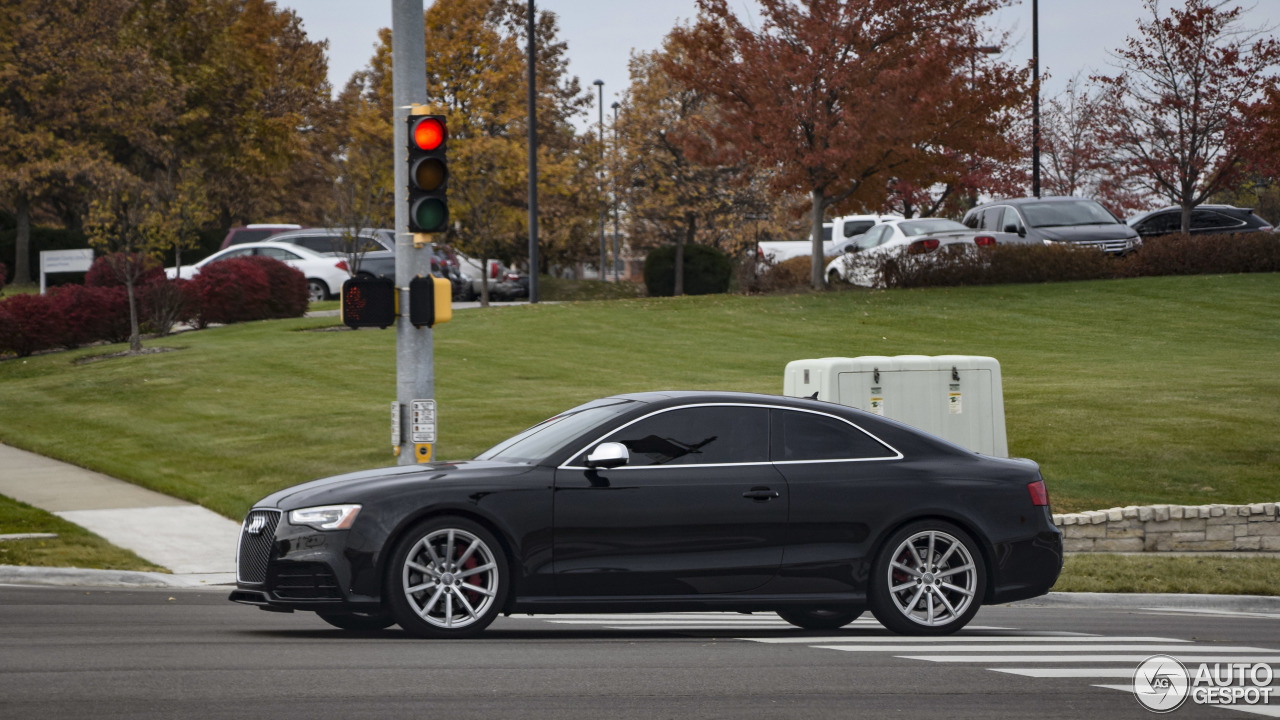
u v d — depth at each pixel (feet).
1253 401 72.84
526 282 169.37
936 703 24.99
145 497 61.05
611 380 86.12
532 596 31.71
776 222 230.27
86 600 41.88
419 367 48.83
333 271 147.43
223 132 243.40
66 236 213.46
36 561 48.21
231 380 89.71
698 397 33.60
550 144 244.42
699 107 214.28
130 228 131.85
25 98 204.64
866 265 125.90
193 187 182.39
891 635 34.45
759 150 128.67
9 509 57.16
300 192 275.80
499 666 28.07
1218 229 147.54
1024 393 77.05
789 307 116.37
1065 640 34.14
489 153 191.42
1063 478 60.95
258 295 124.16
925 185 134.82
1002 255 122.31
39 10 207.72
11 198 205.16
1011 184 181.68
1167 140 148.46
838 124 124.77
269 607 31.24
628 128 217.56
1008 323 106.32
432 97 195.11
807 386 53.98
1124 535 55.52
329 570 30.71
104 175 194.08
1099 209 130.11
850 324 107.86
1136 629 38.24
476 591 31.78
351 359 96.22
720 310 116.37
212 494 60.54
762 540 32.73
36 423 80.23
